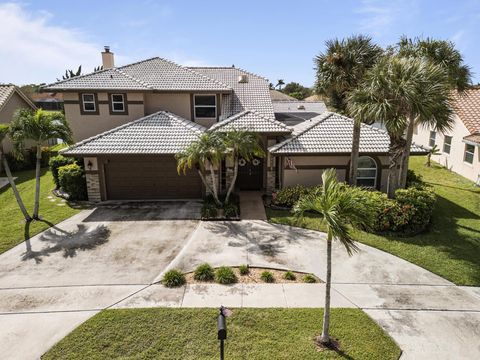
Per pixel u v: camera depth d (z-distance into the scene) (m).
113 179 17.14
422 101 12.11
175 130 17.23
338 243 12.26
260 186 18.78
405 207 12.95
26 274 10.33
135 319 8.15
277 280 9.93
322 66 15.08
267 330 7.76
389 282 9.83
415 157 27.22
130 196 17.38
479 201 16.94
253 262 10.97
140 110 19.69
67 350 7.20
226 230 13.55
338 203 6.77
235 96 21.42
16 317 8.35
